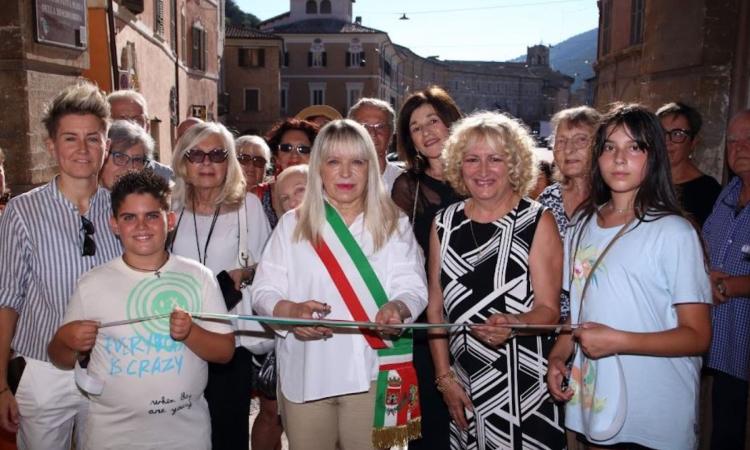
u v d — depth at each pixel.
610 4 20.75
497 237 3.08
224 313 3.02
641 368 2.60
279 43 45.69
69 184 3.13
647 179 2.58
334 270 3.06
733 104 5.99
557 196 3.86
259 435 4.20
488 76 108.12
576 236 2.86
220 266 3.72
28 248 3.04
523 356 3.04
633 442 2.63
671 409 2.60
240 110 45.94
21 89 5.95
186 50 21.78
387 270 3.15
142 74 14.19
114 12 10.79
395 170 4.73
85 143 3.06
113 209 2.87
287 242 3.17
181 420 2.92
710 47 6.10
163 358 2.84
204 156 3.64
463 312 3.12
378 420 3.09
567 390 2.83
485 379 3.09
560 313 3.24
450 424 3.58
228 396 3.81
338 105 57.34
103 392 2.84
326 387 3.04
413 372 3.16
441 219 3.28
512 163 3.05
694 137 4.28
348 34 56.56
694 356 2.53
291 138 4.89
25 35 5.91
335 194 3.10
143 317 2.83
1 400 3.06
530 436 3.04
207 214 3.79
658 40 7.25
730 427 3.70
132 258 2.88
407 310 3.00
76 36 6.95
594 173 2.78
